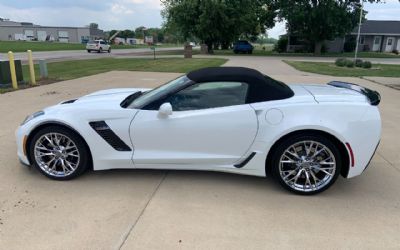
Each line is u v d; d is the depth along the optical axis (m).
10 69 10.87
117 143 3.95
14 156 4.82
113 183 4.03
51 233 3.05
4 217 3.29
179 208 3.49
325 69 19.52
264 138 3.72
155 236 3.01
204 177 4.21
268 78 4.09
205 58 29.50
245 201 3.64
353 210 3.48
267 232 3.09
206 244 2.91
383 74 16.94
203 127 3.79
